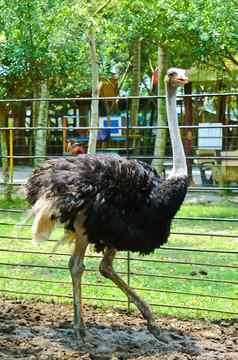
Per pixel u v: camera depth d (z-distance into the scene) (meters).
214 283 9.62
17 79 19.03
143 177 6.92
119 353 6.64
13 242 12.17
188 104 20.06
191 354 6.68
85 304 8.51
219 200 16.80
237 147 18.97
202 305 8.48
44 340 6.95
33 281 9.21
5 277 8.87
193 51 17.34
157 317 8.04
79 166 6.91
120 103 28.83
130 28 16.11
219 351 6.80
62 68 19.34
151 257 11.26
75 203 6.76
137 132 19.38
